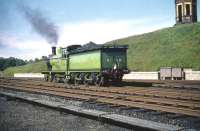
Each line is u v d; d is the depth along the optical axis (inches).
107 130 348.5
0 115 466.9
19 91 901.8
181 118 393.4
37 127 374.9
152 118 401.1
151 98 550.9
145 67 1963.6
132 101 538.3
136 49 2404.0
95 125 375.2
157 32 2642.7
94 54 981.8
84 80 1048.2
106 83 1000.9
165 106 456.4
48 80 1369.3
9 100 661.9
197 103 469.4
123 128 352.8
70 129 359.3
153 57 2097.7
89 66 1010.7
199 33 2265.0
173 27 2610.7
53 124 389.7
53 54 1355.8
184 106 455.8
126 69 981.2
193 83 1023.0
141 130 329.4
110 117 373.4
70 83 1157.7
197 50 1993.1
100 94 660.1
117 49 970.1
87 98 605.6
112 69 952.3
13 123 402.0
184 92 673.6
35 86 1008.9
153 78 1494.8
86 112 416.8
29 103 589.9
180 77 1381.6
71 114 452.1
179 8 2736.2
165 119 391.2
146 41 2493.8
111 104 530.6
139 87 858.1
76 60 1100.5
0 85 1157.7
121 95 622.5
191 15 2677.2
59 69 1234.0
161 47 2239.2
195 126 348.2
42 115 454.3
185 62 1852.9
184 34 2333.9
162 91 699.4
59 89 847.7
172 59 1955.0
